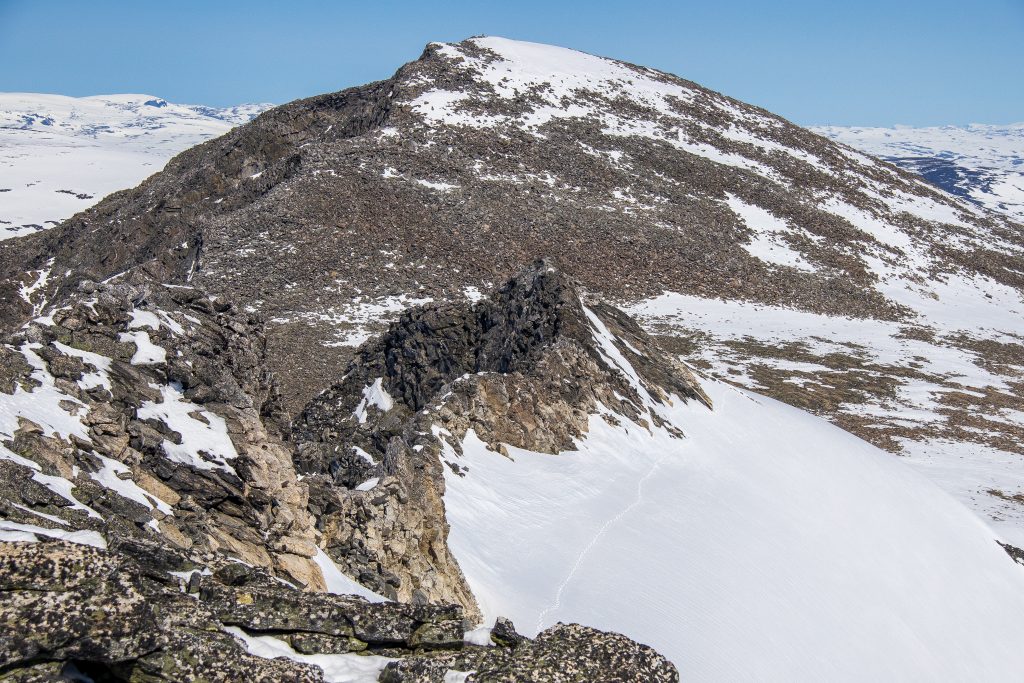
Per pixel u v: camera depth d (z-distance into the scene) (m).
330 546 22.36
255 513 20.61
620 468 38.91
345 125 134.62
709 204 125.94
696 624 27.53
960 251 130.00
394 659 16.39
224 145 135.38
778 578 33.22
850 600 34.62
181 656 13.95
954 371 86.38
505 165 122.50
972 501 55.75
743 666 26.36
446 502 29.92
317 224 101.94
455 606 17.80
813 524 39.97
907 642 33.97
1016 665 37.62
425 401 50.81
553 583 27.45
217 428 22.14
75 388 20.59
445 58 148.25
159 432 20.88
